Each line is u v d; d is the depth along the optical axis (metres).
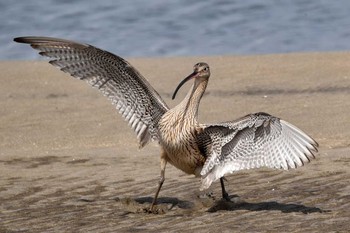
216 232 11.16
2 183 14.27
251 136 11.96
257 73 22.27
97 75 12.88
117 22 31.94
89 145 16.94
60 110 19.56
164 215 12.25
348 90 20.17
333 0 33.75
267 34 29.78
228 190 13.40
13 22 32.16
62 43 12.58
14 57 27.92
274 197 12.84
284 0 34.09
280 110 18.77
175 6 33.75
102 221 12.00
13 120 18.86
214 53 27.84
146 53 28.16
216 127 12.04
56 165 15.44
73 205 12.88
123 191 13.65
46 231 11.55
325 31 29.86
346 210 11.92
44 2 34.69
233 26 31.03
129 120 13.01
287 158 11.77
